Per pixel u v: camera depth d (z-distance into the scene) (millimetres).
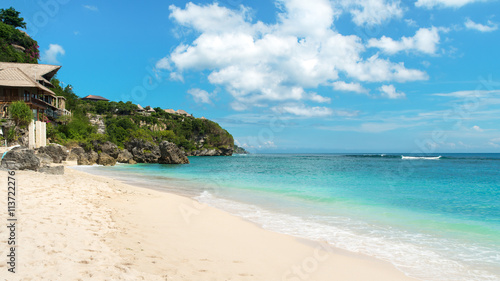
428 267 6965
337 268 6789
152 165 54469
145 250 6633
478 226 10781
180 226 9562
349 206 14500
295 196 17531
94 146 52281
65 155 41375
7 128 32812
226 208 13570
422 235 9555
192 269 5918
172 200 14742
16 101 36125
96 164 46094
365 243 8672
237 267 6414
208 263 6434
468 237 9375
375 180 28266
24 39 63469
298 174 36500
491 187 22734
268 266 6668
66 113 56750
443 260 7410
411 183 25500
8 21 66438
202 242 8016
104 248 6195
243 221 11023
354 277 6336
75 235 6699
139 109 126188
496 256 7695
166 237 8086
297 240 8844
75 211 9195
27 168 18484
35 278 4305
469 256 7691
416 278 6383
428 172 38344
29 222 7078
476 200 16719
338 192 19516
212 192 19047
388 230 10117
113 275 4820
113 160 47312
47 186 12914
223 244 8031
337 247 8281
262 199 16344
